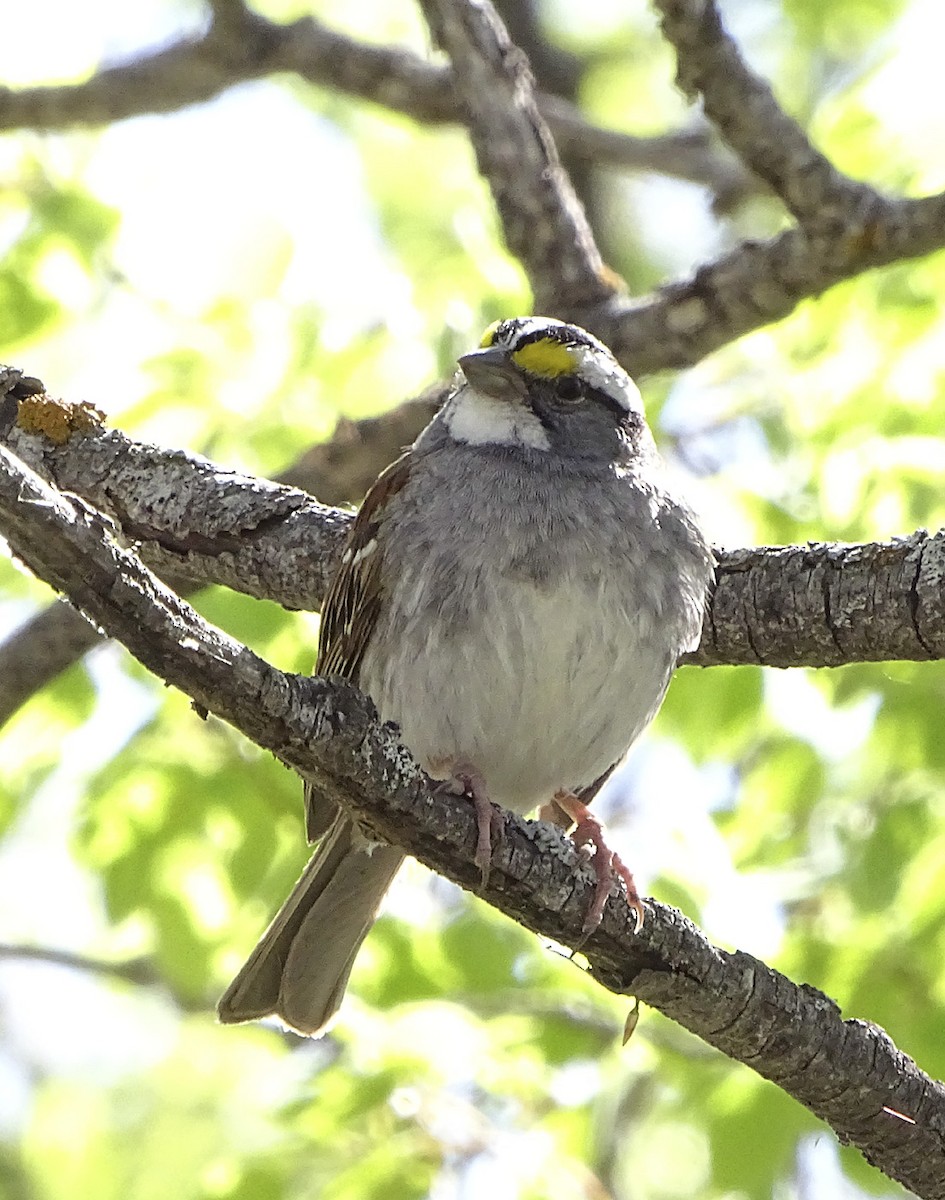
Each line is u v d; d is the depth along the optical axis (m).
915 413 10.41
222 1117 13.49
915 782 10.73
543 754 8.46
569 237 10.67
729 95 9.58
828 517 10.25
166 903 10.91
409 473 8.68
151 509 9.00
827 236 9.80
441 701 8.27
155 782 10.91
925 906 10.20
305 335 11.18
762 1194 9.87
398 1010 10.48
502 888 7.08
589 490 8.38
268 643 10.67
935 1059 9.88
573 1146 10.39
